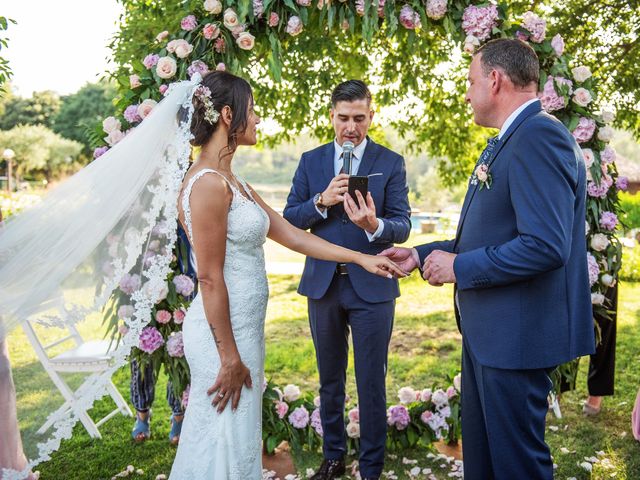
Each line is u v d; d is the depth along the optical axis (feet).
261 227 6.84
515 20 9.68
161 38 9.50
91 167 7.00
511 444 6.57
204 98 6.57
